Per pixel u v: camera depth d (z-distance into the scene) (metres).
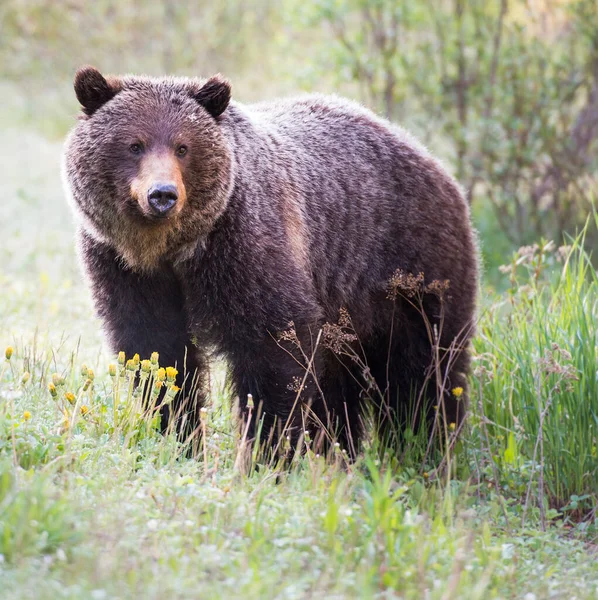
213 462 10.07
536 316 12.55
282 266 10.61
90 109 10.54
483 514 10.09
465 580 7.71
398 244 12.38
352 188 12.10
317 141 12.14
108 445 9.75
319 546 8.02
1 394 10.04
